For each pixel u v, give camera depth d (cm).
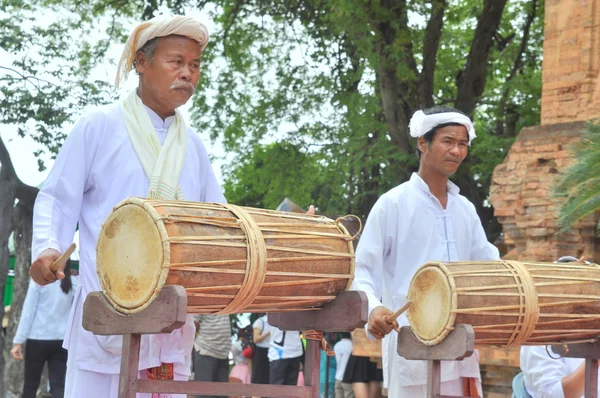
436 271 549
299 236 470
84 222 539
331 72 2366
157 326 419
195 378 1488
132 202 432
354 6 1970
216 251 436
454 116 691
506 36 2766
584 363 674
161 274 418
